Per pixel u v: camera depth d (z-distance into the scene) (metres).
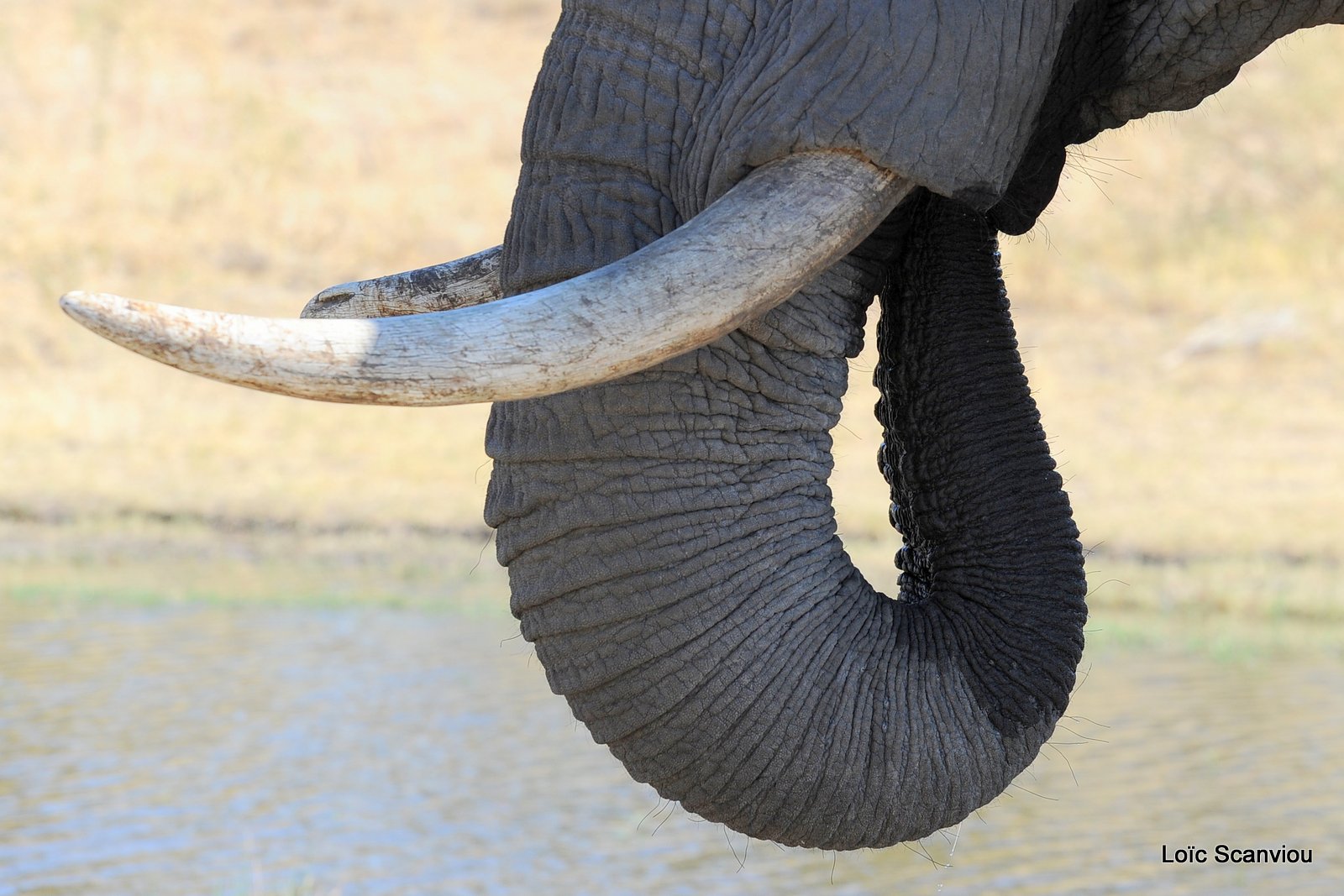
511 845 11.55
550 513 4.34
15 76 43.25
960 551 4.54
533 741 14.11
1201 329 34.47
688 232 3.98
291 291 37.12
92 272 36.16
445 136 43.97
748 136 4.14
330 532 24.12
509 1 52.03
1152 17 4.67
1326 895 10.26
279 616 19.19
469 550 23.28
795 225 4.04
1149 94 4.78
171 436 28.91
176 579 21.30
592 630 4.30
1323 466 27.33
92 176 39.66
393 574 21.84
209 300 36.16
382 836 11.66
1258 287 37.28
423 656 17.19
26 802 12.34
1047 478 4.61
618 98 4.38
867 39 4.13
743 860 11.27
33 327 33.34
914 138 4.12
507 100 46.22
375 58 48.09
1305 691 15.53
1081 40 4.63
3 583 20.84
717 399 4.35
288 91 44.91
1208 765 13.20
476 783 12.92
